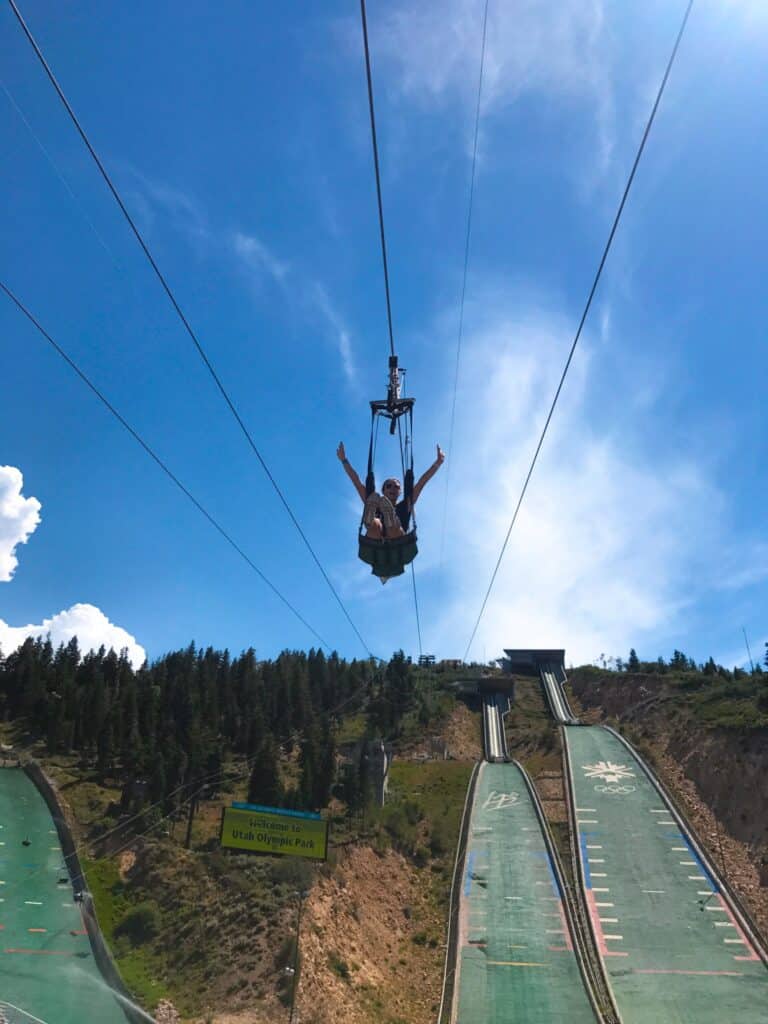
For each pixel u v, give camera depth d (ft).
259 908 170.09
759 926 179.73
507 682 484.33
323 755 293.84
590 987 154.30
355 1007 142.82
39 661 428.97
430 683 499.10
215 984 145.89
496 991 154.71
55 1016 133.18
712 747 283.79
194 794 262.47
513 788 291.38
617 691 438.81
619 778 291.38
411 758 367.66
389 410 49.67
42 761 314.14
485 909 194.49
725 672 421.59
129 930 176.86
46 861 218.59
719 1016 142.20
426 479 47.29
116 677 446.60
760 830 226.17
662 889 200.85
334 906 179.73
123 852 224.53
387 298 48.21
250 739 350.43
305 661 513.86
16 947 165.07
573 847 230.68
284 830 195.31
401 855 230.27
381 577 47.78
